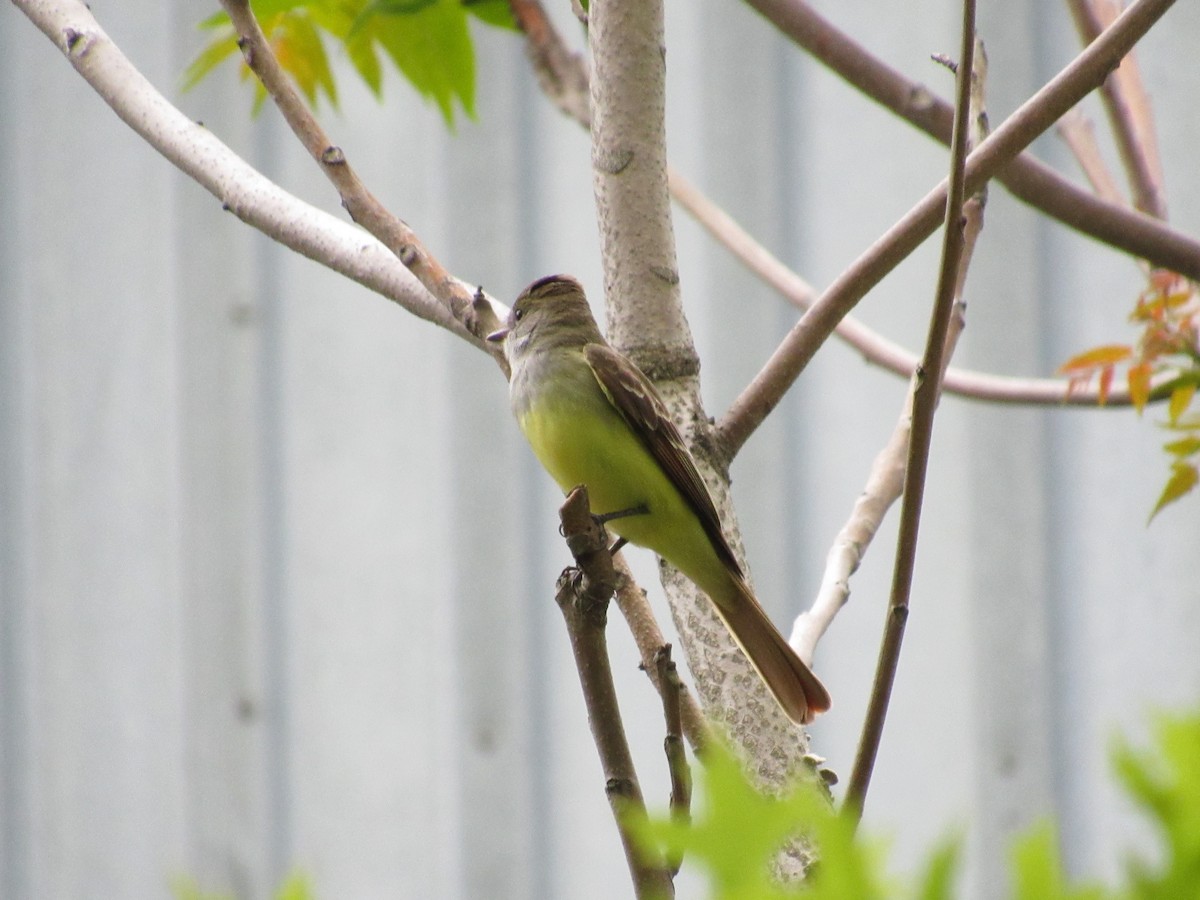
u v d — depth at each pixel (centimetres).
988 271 1048
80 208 1202
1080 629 1027
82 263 1200
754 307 1073
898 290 1067
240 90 1147
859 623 1054
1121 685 1016
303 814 1129
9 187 1223
